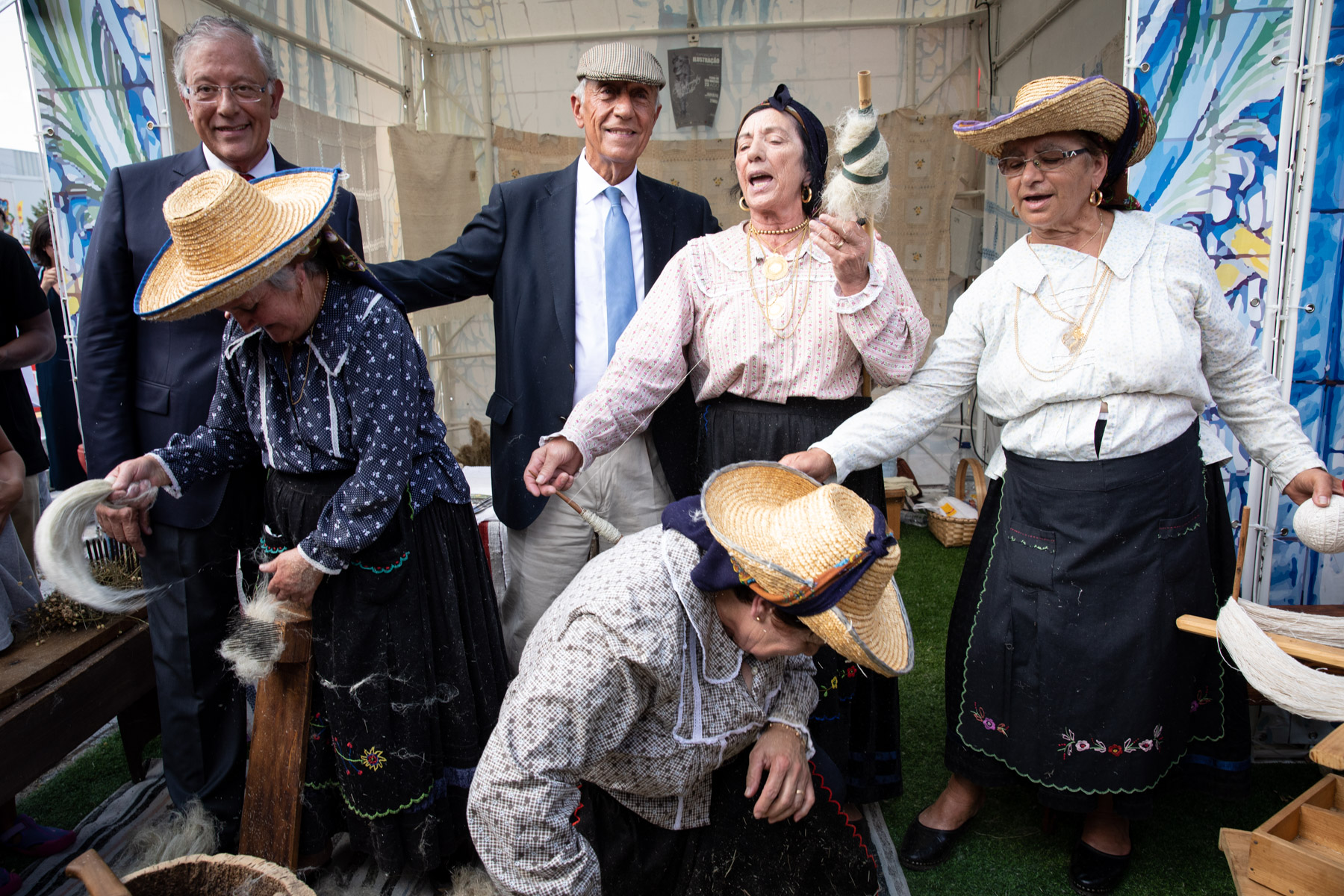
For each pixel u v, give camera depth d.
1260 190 2.44
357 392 1.76
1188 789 2.22
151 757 2.69
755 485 1.39
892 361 1.89
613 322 2.40
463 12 5.04
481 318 5.57
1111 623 1.85
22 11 2.69
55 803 2.47
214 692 2.12
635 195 2.45
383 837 1.90
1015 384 1.89
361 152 4.63
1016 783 2.43
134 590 2.12
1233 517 2.59
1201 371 1.91
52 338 3.11
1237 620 1.64
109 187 2.08
